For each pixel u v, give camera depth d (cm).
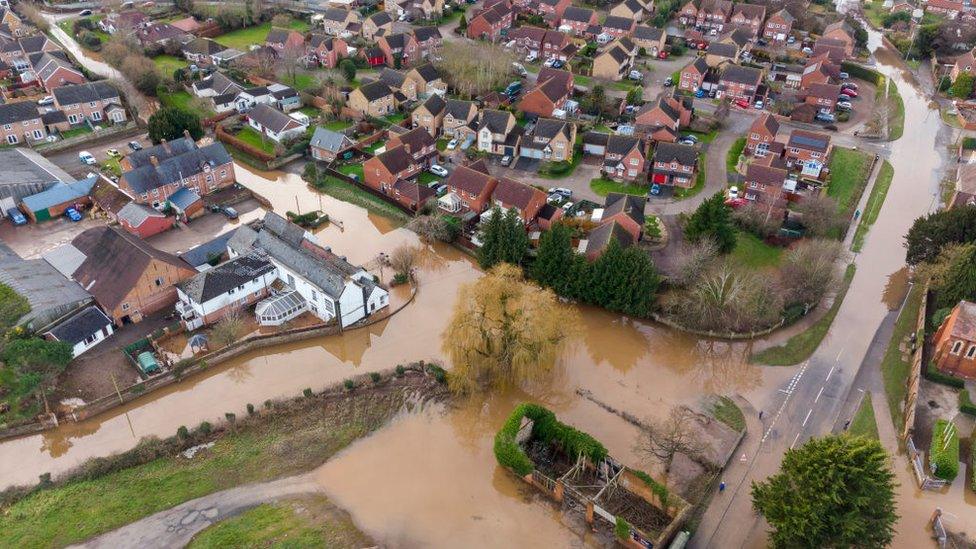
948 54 17788
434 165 12088
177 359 7881
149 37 17250
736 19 19038
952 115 14838
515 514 6300
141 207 10231
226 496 6347
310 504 6300
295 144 12775
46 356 7200
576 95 15138
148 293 8369
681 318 8531
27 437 7006
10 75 15325
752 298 8450
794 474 5544
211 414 7300
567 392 7719
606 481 6450
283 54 16100
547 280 8894
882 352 8238
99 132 13112
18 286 8219
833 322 8781
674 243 10031
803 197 10962
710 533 6047
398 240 10400
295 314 8600
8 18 17538
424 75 14800
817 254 9019
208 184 11262
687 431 7062
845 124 14425
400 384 7719
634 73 16112
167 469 6625
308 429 7125
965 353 7356
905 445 6900
